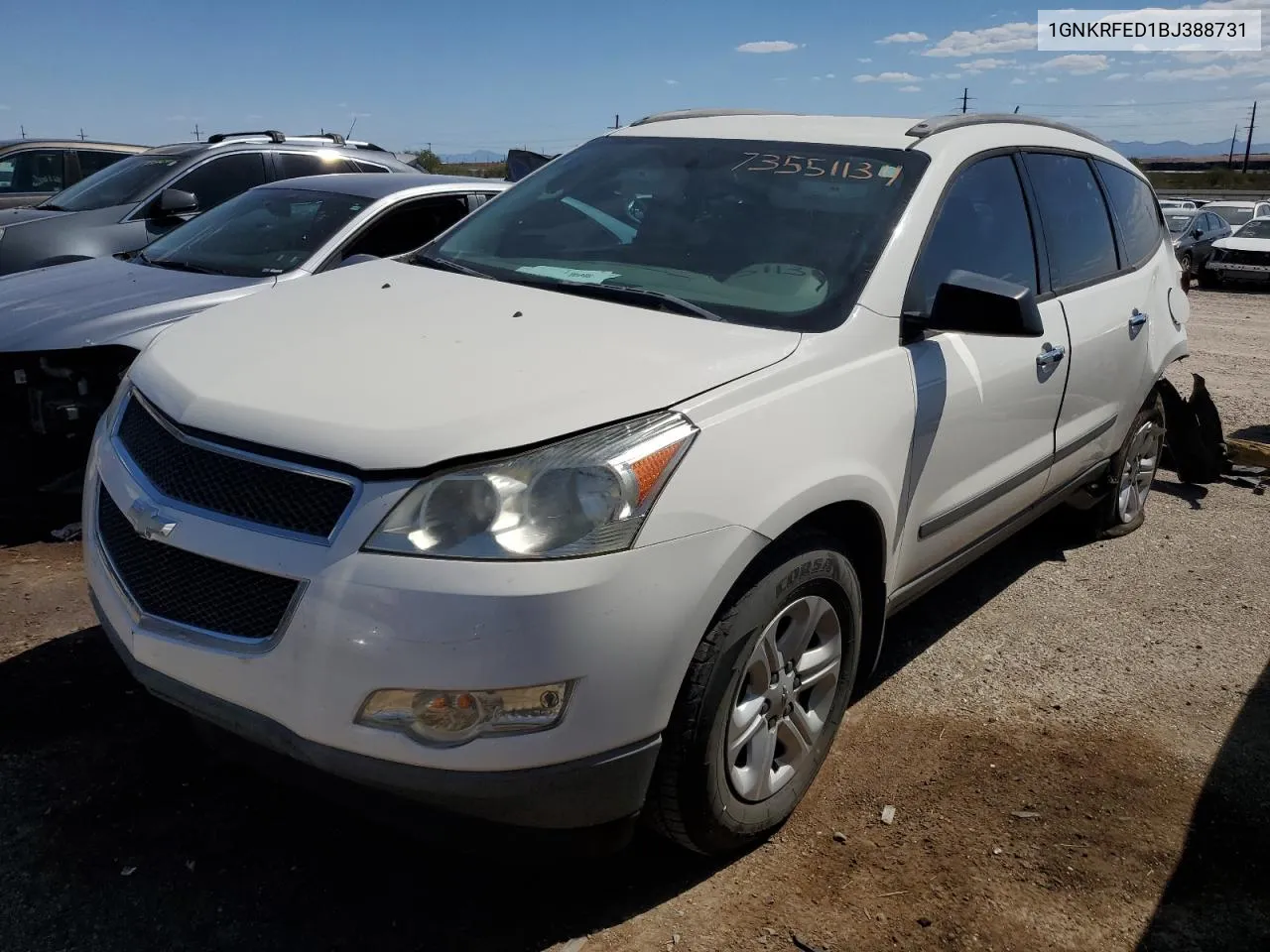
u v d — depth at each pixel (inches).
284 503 87.0
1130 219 194.4
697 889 103.5
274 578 86.2
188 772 116.9
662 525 88.3
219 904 97.4
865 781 123.3
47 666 137.4
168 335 117.4
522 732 83.9
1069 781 126.0
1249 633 172.4
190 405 95.7
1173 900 106.2
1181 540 216.4
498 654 81.7
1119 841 115.0
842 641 115.5
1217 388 385.4
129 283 205.3
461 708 82.7
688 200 137.5
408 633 81.4
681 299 117.9
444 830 88.3
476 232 148.6
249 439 89.7
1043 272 156.3
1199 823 119.3
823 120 151.9
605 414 90.6
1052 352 151.4
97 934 92.9
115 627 96.8
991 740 134.6
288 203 238.2
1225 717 144.1
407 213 237.8
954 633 167.5
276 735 86.9
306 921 96.0
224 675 88.2
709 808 98.7
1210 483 259.6
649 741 90.5
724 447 94.5
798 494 99.3
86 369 185.3
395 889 101.0
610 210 141.3
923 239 127.1
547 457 86.7
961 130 145.9
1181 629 172.9
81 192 312.2
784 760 111.6
